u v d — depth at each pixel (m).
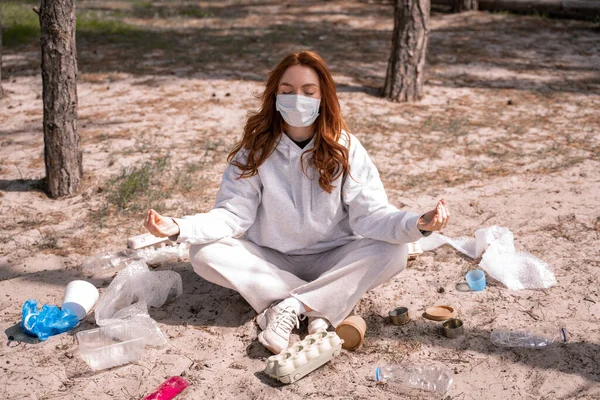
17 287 4.04
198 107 7.71
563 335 3.41
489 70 9.41
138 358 3.32
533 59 10.00
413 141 6.57
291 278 3.57
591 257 4.27
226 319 3.67
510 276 4.01
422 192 5.39
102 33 12.00
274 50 10.72
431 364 3.24
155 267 4.27
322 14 14.16
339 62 9.95
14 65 9.79
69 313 3.60
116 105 7.82
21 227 4.83
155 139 6.64
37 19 12.80
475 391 3.05
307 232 3.59
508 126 7.00
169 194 5.31
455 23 12.80
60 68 5.09
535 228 4.70
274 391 3.07
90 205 5.18
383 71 9.47
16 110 7.66
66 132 5.23
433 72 9.32
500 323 3.58
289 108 3.29
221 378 3.17
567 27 12.14
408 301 3.83
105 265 4.28
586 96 8.12
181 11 14.65
